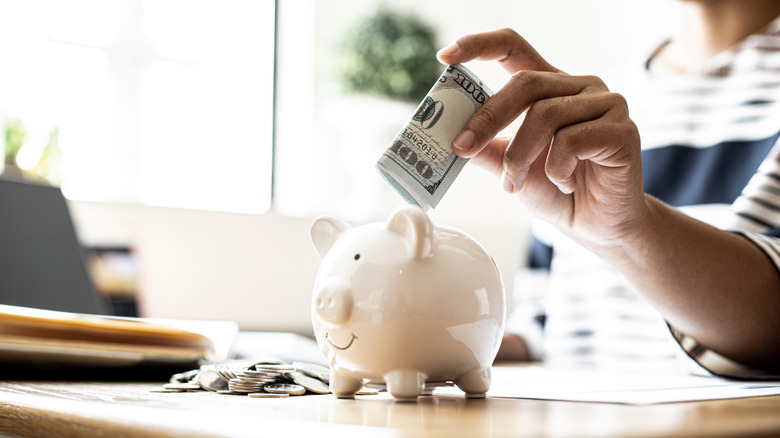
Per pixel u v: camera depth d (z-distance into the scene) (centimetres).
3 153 226
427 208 61
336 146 274
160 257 233
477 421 39
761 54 158
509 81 67
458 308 52
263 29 269
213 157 264
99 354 71
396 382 52
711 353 96
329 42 272
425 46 276
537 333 167
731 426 36
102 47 251
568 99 69
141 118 257
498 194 310
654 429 34
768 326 92
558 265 175
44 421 45
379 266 53
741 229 131
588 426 36
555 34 308
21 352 68
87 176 247
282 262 256
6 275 106
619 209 82
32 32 239
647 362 152
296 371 61
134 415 40
